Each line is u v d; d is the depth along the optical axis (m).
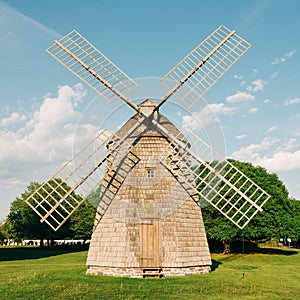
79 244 80.19
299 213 52.47
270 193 48.59
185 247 23.38
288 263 40.31
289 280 24.52
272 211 47.25
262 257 46.38
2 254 52.94
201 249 24.41
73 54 25.16
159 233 22.94
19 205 70.00
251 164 52.78
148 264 22.52
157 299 17.53
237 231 46.62
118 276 22.55
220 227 47.19
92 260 23.80
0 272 27.86
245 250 55.91
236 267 32.09
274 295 19.11
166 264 22.58
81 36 25.97
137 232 22.95
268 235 46.69
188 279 22.00
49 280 21.91
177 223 23.52
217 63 25.92
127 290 19.14
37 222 68.12
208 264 24.62
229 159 52.62
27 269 30.03
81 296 17.98
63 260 42.69
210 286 20.50
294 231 47.16
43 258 46.09
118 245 22.97
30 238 70.31
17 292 18.91
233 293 19.16
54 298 17.66
